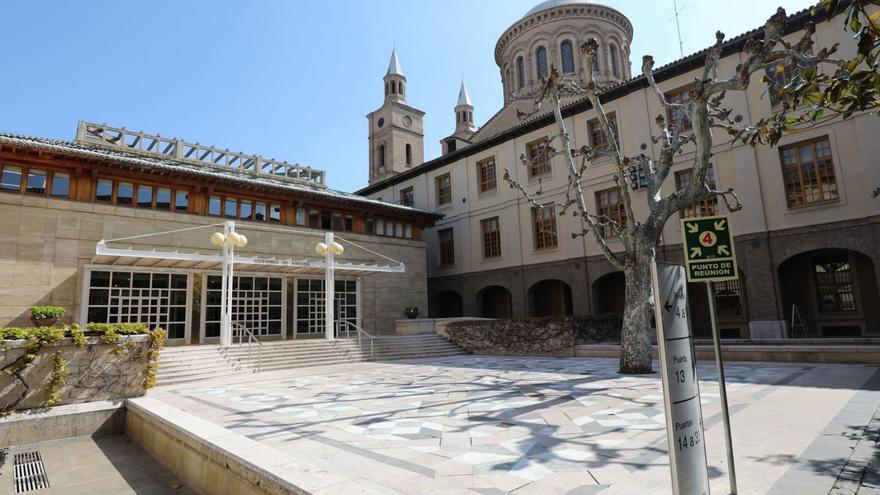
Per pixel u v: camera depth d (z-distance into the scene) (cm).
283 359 1692
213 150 2555
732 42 1886
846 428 587
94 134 2211
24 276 1595
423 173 3256
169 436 685
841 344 1331
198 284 1948
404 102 4953
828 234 1684
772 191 1812
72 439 829
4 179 1620
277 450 539
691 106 1155
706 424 638
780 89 559
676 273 370
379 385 1152
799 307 1909
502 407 812
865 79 442
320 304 2334
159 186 1941
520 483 445
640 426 652
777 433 577
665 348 339
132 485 616
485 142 2825
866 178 1622
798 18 1739
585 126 2400
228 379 1371
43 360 848
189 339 1888
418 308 2708
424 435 639
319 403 919
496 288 2969
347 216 2541
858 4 403
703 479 351
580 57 3422
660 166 1296
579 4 3462
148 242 1859
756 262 1816
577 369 1341
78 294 1686
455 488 437
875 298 1755
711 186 1970
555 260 2462
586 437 602
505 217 2716
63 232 1684
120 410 884
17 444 783
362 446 593
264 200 2231
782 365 1233
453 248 3023
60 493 594
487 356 1955
